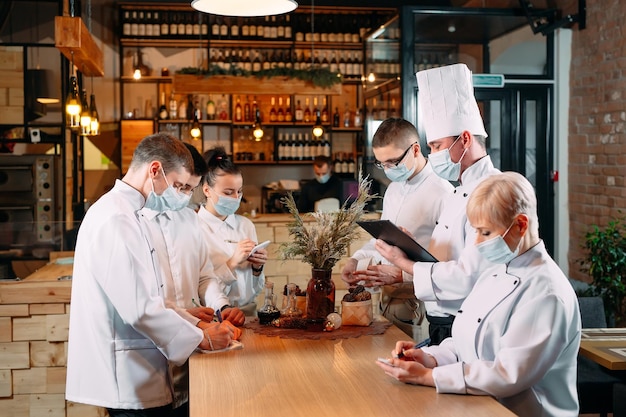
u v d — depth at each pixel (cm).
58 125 825
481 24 755
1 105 820
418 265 293
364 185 322
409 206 369
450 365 229
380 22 1028
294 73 800
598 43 695
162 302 275
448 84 312
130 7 994
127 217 273
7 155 767
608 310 574
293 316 321
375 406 215
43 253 523
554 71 756
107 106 1004
